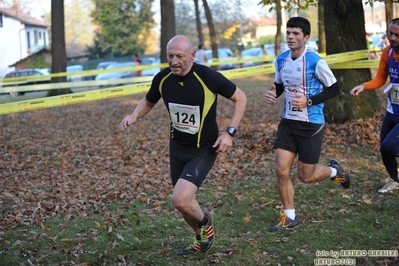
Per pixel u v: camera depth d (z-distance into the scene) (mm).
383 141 5844
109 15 52094
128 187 7332
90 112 16750
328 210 5930
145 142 10664
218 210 6148
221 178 7488
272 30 51500
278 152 5387
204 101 4469
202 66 4480
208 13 24250
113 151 9969
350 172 7320
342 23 9953
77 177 8156
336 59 9406
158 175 7938
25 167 8961
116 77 28203
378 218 5555
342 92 9852
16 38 56844
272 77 26391
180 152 4695
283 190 5406
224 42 51812
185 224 5730
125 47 52844
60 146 10820
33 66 46312
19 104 8281
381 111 9938
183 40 4336
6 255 5070
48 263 4910
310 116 5238
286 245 5020
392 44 5668
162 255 4961
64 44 20891
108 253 5020
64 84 14258
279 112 14094
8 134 12914
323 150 8547
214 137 4641
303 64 5168
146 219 5953
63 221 6031
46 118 15766
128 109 17172
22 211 6391
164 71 4605
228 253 4898
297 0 10516
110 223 5875
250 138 9852
